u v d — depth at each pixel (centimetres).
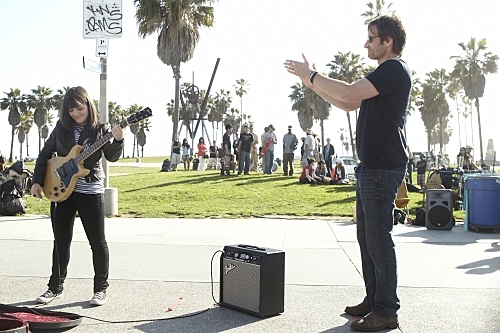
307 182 1744
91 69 1059
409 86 411
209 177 1889
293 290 532
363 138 415
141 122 491
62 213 494
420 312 456
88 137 491
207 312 459
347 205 1332
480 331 406
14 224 1059
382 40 423
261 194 1512
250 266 448
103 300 484
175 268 637
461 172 1393
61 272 505
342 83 405
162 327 418
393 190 415
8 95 8275
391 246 415
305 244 812
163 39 3428
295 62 422
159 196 1484
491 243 833
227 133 1989
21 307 434
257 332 406
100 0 1089
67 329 409
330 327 419
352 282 566
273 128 2114
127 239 865
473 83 6619
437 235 923
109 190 1206
